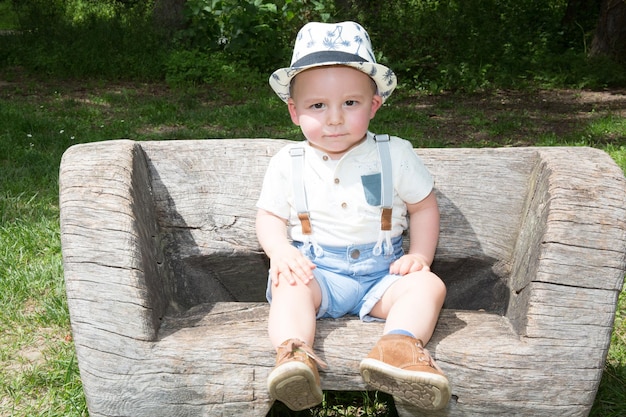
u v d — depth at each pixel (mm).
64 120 8203
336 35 2445
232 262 2936
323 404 2791
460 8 13633
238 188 2918
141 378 2154
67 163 2520
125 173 2465
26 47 12859
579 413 2135
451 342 2154
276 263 2367
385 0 13875
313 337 2166
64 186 2420
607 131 8578
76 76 12000
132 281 2207
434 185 2871
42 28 13602
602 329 2129
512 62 13062
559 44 15375
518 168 2832
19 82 11383
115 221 2299
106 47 12547
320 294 2393
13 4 16344
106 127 8047
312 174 2514
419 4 14188
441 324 2293
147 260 2398
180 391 2156
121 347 2156
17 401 2857
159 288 2504
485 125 9141
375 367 1949
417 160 2578
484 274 2846
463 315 2369
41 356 3242
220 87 11352
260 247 2914
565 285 2164
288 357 1975
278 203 2572
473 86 11781
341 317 2459
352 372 2127
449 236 2840
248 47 12195
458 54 12797
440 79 12039
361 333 2207
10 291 3775
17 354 3256
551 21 15594
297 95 2461
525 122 9305
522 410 2129
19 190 5293
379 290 2363
